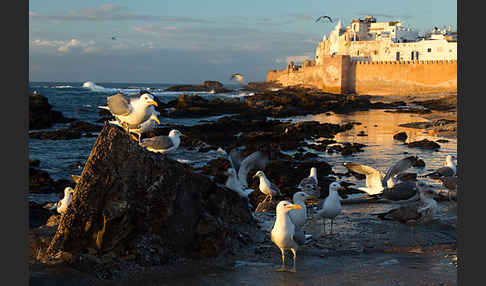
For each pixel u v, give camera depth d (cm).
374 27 11394
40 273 683
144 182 780
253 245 944
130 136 782
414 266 791
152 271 745
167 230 795
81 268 724
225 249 861
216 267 786
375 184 1093
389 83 9300
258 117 5425
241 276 740
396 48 10356
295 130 3897
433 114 5462
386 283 696
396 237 987
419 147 2917
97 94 10025
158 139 1012
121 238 752
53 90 12138
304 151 2869
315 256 875
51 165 2412
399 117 5275
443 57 9694
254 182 1745
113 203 753
